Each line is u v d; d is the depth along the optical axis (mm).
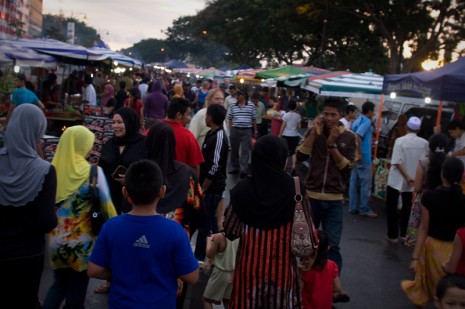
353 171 9977
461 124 8305
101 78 24891
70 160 4176
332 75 14281
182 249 3158
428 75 9172
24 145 3617
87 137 4250
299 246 3270
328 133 5621
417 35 31750
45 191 3648
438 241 4902
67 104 15773
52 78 16062
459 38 30031
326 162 5629
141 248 3104
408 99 13758
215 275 4793
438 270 4887
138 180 3137
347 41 39031
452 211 4797
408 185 8148
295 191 3359
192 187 4777
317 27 36250
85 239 4172
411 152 8086
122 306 3080
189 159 5820
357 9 31703
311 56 44750
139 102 14383
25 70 19359
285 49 47219
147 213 3195
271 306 3328
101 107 14430
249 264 3359
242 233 3424
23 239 3633
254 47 50688
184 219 4762
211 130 6699
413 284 5160
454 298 3164
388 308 5715
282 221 3338
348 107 10359
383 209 10648
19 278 3660
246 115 12266
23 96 9984
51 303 4285
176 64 62156
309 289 4281
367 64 39125
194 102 23500
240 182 3500
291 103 13711
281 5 38125
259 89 28578
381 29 30875
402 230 8484
